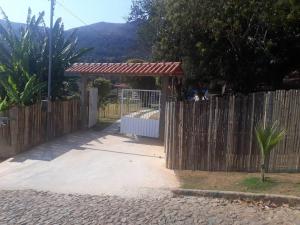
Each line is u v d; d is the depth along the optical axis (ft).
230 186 29.22
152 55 77.41
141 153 44.32
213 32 55.01
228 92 64.28
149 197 27.35
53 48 60.70
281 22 50.47
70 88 67.62
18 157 41.04
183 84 71.51
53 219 22.38
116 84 121.90
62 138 52.95
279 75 65.92
